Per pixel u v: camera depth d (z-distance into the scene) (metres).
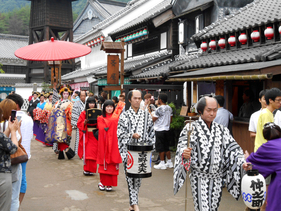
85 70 25.84
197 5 12.19
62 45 8.84
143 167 4.20
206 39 9.74
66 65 30.50
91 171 6.75
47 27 29.58
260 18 8.09
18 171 3.68
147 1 19.86
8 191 3.18
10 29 58.06
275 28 7.32
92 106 6.88
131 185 4.46
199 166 3.12
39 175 6.79
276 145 3.14
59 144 8.54
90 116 6.62
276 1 9.36
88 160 6.70
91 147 6.67
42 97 11.54
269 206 3.14
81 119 6.76
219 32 8.91
